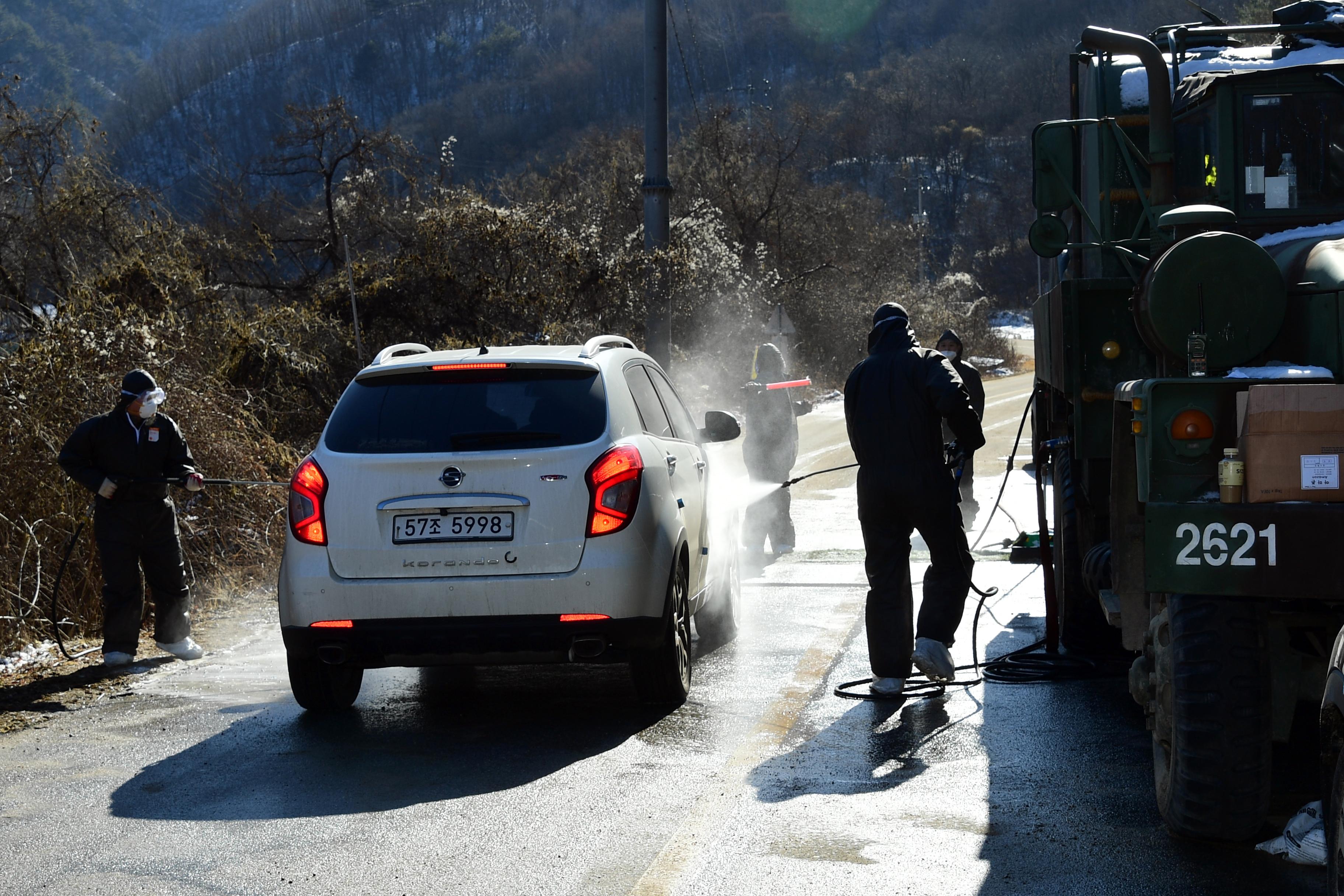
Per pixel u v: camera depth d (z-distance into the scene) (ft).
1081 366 21.09
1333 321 14.11
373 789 17.16
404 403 20.84
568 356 21.42
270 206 100.17
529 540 19.69
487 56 529.45
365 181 91.25
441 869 14.06
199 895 13.48
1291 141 21.13
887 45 471.62
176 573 26.76
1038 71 442.50
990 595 23.40
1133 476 15.65
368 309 66.90
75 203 64.18
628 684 23.45
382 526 19.89
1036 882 13.25
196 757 19.07
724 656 25.29
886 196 405.80
